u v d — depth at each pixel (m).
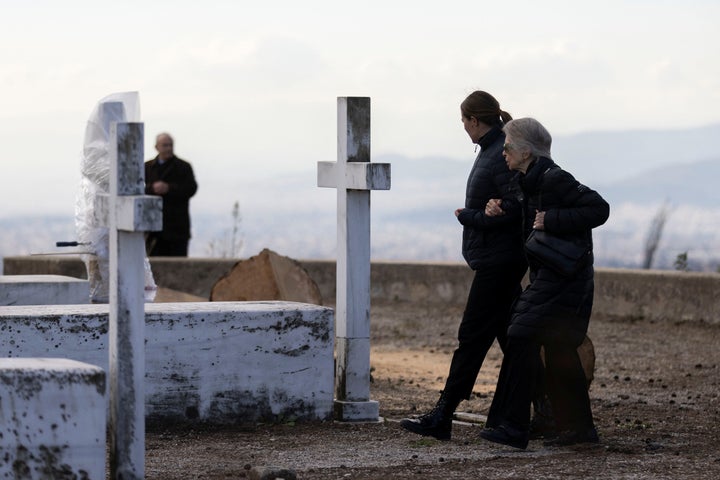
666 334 23.67
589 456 11.88
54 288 18.69
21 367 9.07
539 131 12.02
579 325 11.93
